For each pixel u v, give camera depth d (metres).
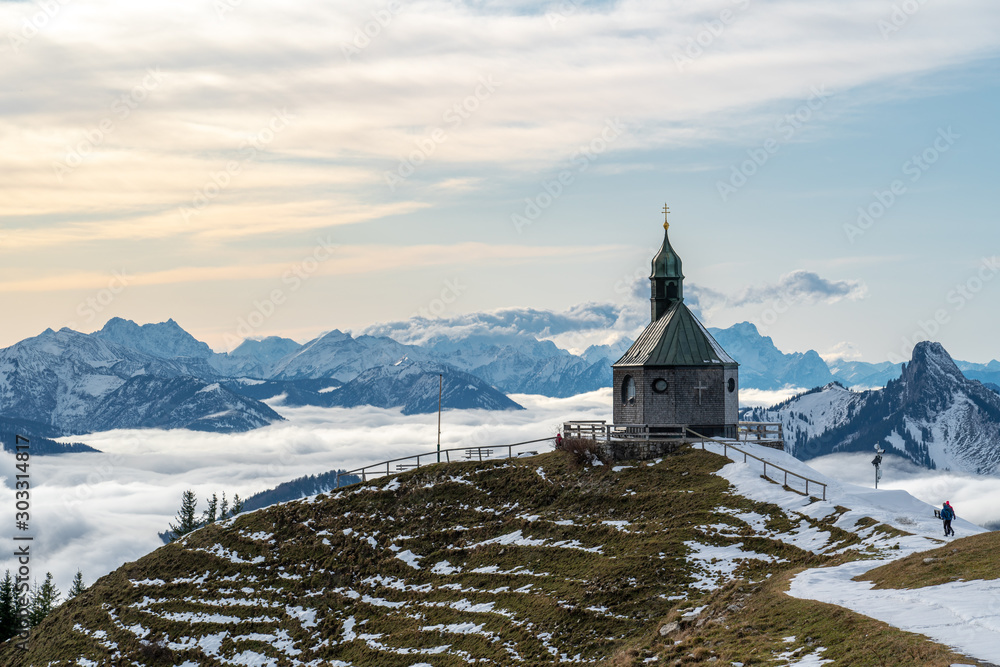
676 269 102.50
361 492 98.12
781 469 78.38
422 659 66.62
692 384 95.31
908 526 62.81
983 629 37.16
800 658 39.53
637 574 65.88
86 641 86.44
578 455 92.44
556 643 60.69
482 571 77.62
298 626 79.44
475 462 98.62
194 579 91.25
